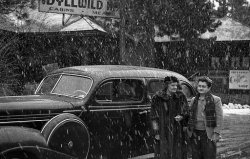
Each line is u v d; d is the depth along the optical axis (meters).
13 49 14.55
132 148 6.54
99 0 16.80
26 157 4.89
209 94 5.75
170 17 17.31
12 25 15.52
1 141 4.63
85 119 5.90
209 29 19.23
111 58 19.05
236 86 21.67
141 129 6.62
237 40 22.41
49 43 17.52
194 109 5.83
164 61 24.17
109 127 6.20
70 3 16.33
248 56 23.45
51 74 7.01
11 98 5.93
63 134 5.35
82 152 5.59
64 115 5.48
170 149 5.68
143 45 17.97
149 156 6.98
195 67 23.52
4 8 14.55
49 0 15.91
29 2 15.50
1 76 13.20
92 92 6.03
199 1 18.05
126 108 6.41
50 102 5.71
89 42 18.78
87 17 18.22
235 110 18.30
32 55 16.73
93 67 6.77
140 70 6.97
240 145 9.39
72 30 17.06
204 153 5.79
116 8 16.81
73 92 6.27
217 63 23.86
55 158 5.03
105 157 6.20
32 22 16.83
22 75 15.68
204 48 20.00
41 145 4.90
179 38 19.22
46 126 5.28
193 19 18.09
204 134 5.76
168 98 5.72
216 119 5.64
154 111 5.74
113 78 6.34
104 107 6.13
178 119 5.67
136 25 16.75
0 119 5.11
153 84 6.96
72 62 18.53
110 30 17.69
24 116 5.32
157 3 16.56
